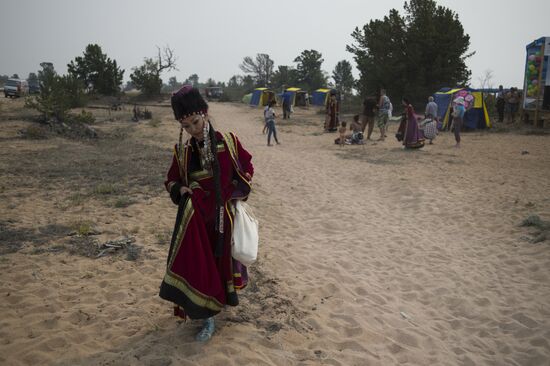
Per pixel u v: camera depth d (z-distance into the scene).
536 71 23.39
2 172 9.91
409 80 32.47
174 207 7.68
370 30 33.66
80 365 3.15
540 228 6.71
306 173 11.70
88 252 5.43
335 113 22.98
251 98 51.06
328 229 7.18
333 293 4.71
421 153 14.85
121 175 10.09
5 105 28.25
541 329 4.11
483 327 4.23
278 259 5.55
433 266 5.66
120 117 27.83
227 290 3.46
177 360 3.21
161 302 4.21
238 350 3.39
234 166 3.50
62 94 19.66
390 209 8.38
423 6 32.31
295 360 3.41
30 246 5.58
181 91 3.31
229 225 3.46
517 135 20.56
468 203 8.36
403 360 3.62
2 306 4.04
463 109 16.27
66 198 8.00
